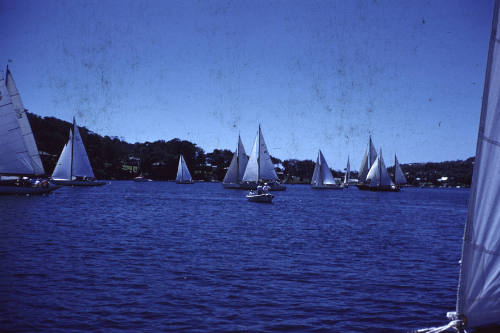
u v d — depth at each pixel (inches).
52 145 7096.5
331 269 817.5
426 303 605.0
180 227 1464.1
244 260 882.8
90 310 544.1
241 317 534.6
